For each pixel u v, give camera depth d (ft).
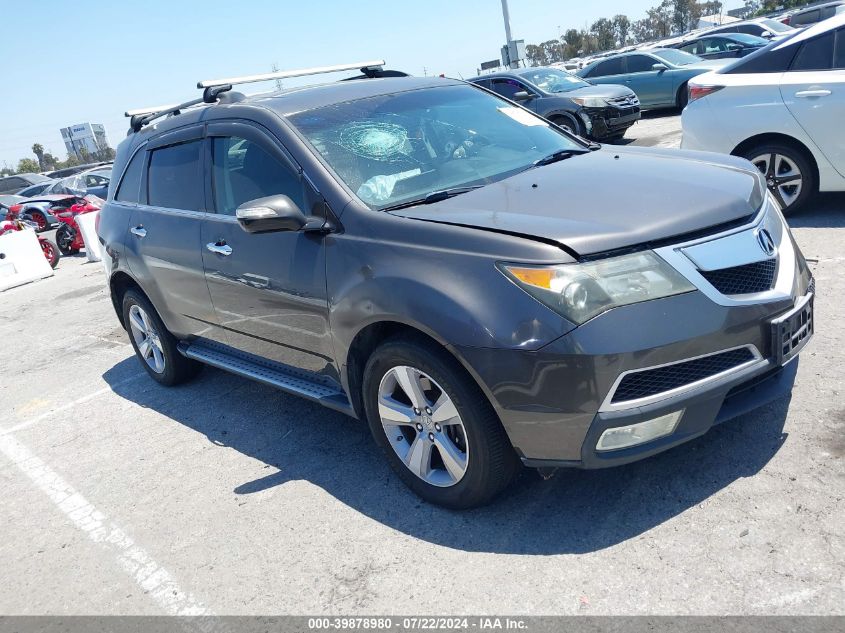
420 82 14.73
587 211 9.57
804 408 11.25
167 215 14.98
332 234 10.96
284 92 14.12
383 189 11.33
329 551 10.26
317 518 11.10
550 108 43.86
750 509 9.29
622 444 8.86
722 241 9.25
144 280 15.94
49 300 32.94
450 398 9.64
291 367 12.96
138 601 10.03
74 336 25.32
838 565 8.13
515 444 9.26
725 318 8.84
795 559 8.34
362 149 12.00
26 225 43.98
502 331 8.79
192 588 10.06
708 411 9.01
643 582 8.46
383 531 10.46
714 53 60.13
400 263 9.89
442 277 9.38
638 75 55.57
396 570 9.57
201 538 11.19
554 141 13.70
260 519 11.38
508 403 8.98
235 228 12.94
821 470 9.74
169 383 17.78
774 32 65.67
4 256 38.65
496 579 9.00
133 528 11.90
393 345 10.09
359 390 11.35
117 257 16.79
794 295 9.60
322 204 11.20
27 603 10.50
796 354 9.60
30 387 20.49
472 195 10.90
